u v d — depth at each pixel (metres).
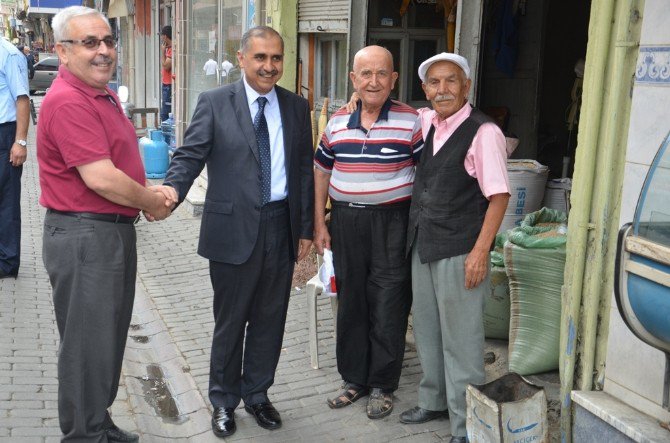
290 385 4.53
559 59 7.73
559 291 4.00
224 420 3.92
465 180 3.51
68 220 3.21
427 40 7.25
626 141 3.16
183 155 3.65
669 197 2.58
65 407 3.33
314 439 3.89
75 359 3.28
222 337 3.89
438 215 3.56
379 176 3.83
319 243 4.13
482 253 3.46
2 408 4.09
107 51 3.13
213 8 9.81
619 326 3.21
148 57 16.08
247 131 3.70
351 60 6.61
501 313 4.58
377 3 7.02
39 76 28.81
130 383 4.58
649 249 2.48
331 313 5.66
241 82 3.77
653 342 2.59
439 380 3.92
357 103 3.93
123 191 3.17
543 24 7.36
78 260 3.20
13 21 56.88
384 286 3.96
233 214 3.72
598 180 3.30
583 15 7.69
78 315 3.24
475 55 5.49
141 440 3.89
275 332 4.00
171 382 4.70
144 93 16.38
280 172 3.81
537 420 3.23
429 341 3.87
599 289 3.32
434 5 7.18
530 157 7.62
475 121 3.47
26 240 7.93
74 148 3.08
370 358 4.19
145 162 10.87
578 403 3.31
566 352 3.44
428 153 3.64
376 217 3.90
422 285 3.76
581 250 3.36
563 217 4.70
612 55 3.21
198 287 6.48
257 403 4.04
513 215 5.27
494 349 4.63
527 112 7.60
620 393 3.23
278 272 3.89
